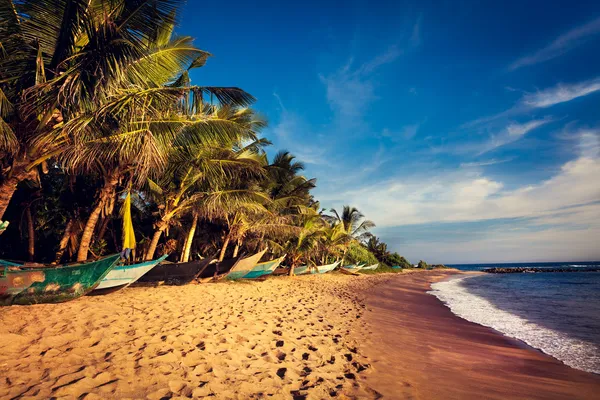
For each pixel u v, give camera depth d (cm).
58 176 1355
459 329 958
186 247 1505
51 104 665
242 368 458
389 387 455
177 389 368
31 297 701
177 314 711
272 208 1853
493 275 6025
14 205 1292
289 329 709
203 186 1404
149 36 715
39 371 372
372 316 1040
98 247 1448
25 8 654
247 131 1163
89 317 607
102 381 365
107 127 803
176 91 802
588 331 941
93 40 640
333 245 2772
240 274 1645
